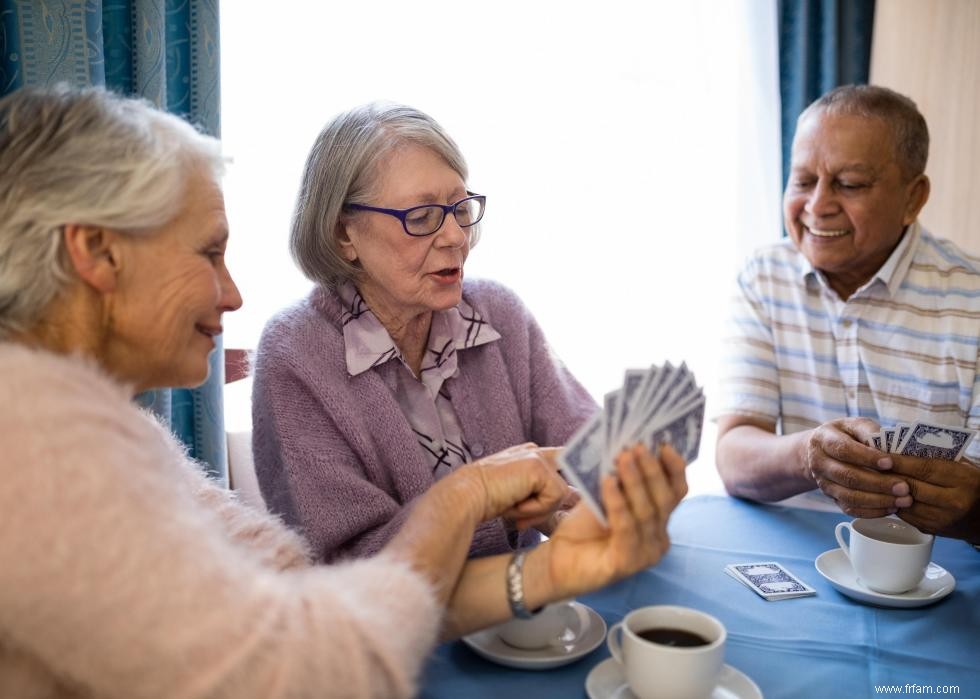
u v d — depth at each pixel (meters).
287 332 1.54
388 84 2.75
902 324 1.97
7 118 0.89
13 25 1.72
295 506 1.44
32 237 0.87
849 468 1.47
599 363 3.22
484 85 2.90
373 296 1.58
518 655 1.11
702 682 0.94
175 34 2.00
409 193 1.45
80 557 0.73
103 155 0.88
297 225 1.56
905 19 3.24
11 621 0.74
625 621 1.02
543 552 1.10
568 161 3.05
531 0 2.91
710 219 3.21
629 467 0.97
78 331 0.93
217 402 2.05
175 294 0.95
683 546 1.50
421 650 0.92
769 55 3.09
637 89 3.08
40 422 0.75
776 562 1.43
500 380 1.67
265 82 2.61
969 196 3.34
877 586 1.29
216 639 0.76
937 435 1.42
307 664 0.79
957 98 3.28
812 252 1.95
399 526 1.37
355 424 1.48
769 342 2.09
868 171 1.84
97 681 0.76
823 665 1.10
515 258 3.07
